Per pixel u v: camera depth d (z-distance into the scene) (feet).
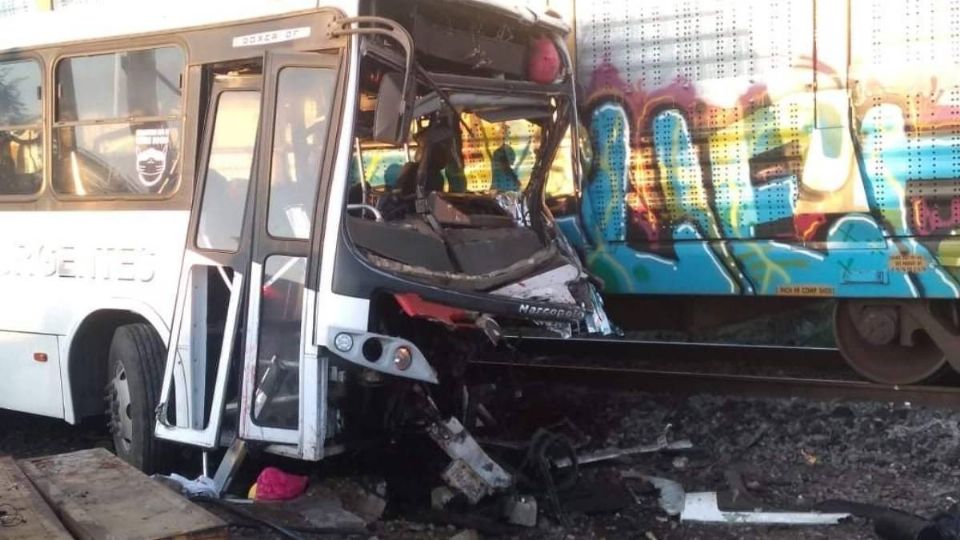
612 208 29.09
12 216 23.62
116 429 22.24
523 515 19.13
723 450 23.18
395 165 22.16
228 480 19.63
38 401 23.44
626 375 28.09
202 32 20.63
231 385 19.70
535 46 22.11
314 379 18.28
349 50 18.40
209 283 20.36
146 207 21.36
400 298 18.47
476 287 19.38
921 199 25.30
